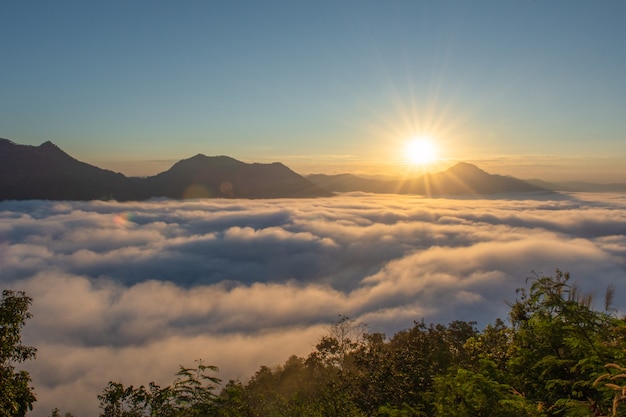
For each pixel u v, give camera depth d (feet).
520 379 20.90
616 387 13.87
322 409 37.04
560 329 20.65
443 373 38.22
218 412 20.35
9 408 29.81
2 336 31.58
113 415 24.58
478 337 30.89
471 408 18.11
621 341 18.94
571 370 18.10
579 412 15.64
